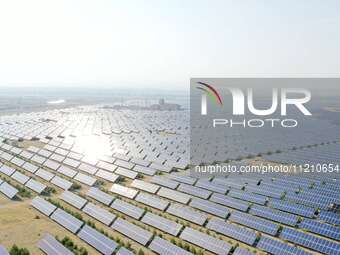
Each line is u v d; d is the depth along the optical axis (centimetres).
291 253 4275
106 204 6316
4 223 5541
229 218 5550
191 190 6838
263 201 6159
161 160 9519
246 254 4228
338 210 5778
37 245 4775
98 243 4741
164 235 5091
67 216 5591
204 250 4625
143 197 6488
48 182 7850
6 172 8475
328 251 4372
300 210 5666
